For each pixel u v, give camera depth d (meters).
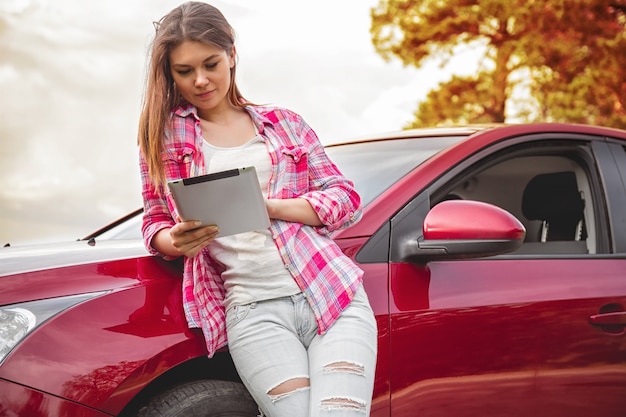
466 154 3.23
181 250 2.36
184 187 2.25
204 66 2.48
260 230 2.46
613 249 3.48
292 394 2.38
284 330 2.43
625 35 15.13
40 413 2.31
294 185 2.56
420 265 2.93
